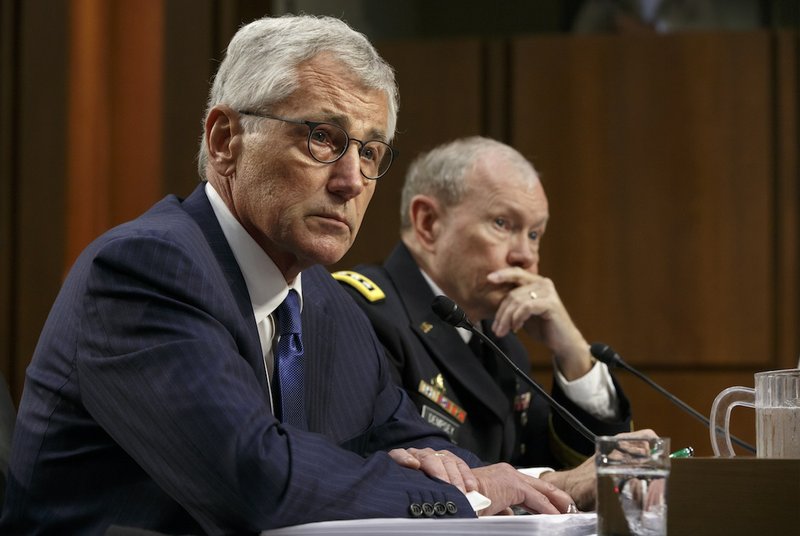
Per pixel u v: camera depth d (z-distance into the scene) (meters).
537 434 6.49
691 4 11.90
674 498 3.42
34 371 3.86
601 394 6.16
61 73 10.34
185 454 3.35
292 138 3.97
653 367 11.04
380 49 11.62
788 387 3.62
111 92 10.90
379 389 4.83
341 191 4.01
